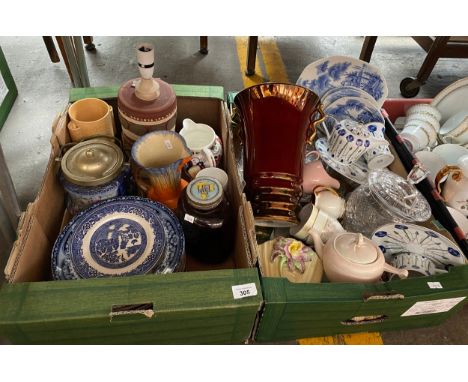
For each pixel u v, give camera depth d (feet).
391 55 6.38
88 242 2.11
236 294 1.80
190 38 6.30
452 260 2.35
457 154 3.23
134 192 2.61
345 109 3.15
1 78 4.50
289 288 1.94
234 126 2.84
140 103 2.42
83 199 2.28
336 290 1.98
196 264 2.53
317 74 3.21
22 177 4.00
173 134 2.30
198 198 2.11
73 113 2.63
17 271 1.82
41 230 2.16
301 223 2.55
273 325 2.14
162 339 2.01
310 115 2.60
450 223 2.60
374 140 2.73
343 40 6.65
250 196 2.44
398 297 1.98
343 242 2.27
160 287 1.78
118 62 5.72
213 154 2.80
